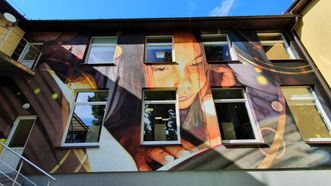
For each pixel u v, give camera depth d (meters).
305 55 7.43
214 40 8.39
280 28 8.57
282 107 6.05
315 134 5.87
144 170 5.00
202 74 6.79
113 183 4.90
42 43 8.03
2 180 4.86
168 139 5.71
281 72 6.93
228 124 5.96
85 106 6.33
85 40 8.04
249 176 4.97
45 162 5.15
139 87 6.48
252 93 6.38
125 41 8.01
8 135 5.74
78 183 4.91
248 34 8.30
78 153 5.25
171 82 6.61
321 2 7.19
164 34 8.45
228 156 5.18
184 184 4.89
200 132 5.57
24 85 6.50
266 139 5.48
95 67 7.00
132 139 5.46
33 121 6.14
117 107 6.04
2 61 5.84
